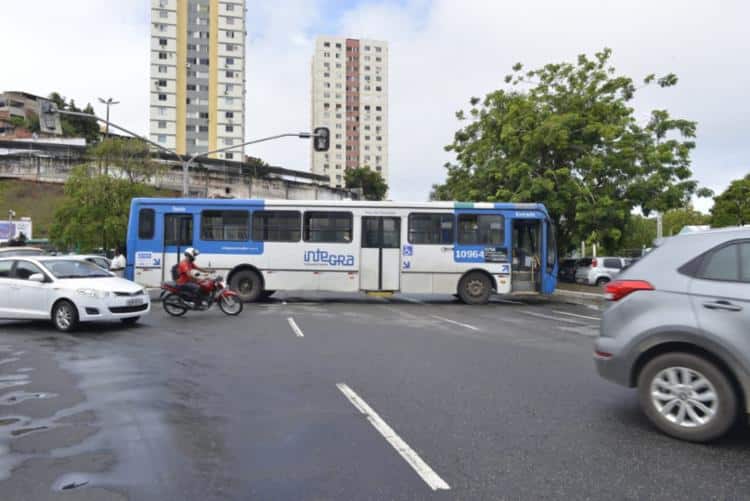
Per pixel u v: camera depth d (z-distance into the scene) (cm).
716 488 365
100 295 1066
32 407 548
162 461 408
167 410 539
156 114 9488
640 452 429
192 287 1293
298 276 1638
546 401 576
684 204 2170
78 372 709
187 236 1645
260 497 350
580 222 2133
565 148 2158
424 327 1134
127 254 1644
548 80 2327
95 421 504
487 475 386
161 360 786
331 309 1477
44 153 6388
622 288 499
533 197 2138
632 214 2239
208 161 6619
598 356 508
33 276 1092
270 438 459
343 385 642
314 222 1647
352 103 14138
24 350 866
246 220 1648
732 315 430
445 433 474
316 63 13900
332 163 13938
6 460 409
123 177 3344
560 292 2075
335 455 422
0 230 4438
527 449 436
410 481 375
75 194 3150
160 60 9494
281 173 7362
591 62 2267
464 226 1650
